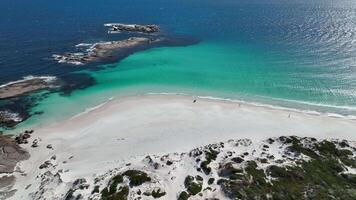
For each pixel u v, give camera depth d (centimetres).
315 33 13525
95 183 4619
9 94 7612
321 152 5344
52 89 8031
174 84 8456
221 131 6109
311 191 4381
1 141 5628
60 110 7012
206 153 5219
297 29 14438
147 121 6525
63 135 6078
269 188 4438
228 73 9175
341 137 5928
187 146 5594
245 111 7000
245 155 5234
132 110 7019
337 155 5306
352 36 12738
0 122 6462
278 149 5478
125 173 4706
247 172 4709
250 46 11838
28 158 5422
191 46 11944
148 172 4766
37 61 10025
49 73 9081
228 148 5459
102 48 11381
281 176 4669
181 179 4709
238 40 12738
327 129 6253
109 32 14200
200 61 10212
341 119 6700
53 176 4847
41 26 15150
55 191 4522
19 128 6309
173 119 6588
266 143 5656
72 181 4688
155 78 8850
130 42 12275
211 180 4644
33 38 12862
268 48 11531
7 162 5241
